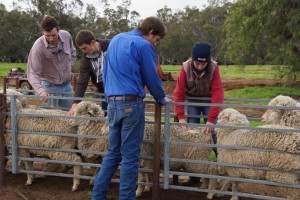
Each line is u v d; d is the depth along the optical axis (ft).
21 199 18.22
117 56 14.60
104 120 17.78
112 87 14.71
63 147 19.22
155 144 16.70
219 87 19.12
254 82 87.61
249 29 75.00
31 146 19.52
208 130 17.88
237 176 16.99
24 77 75.20
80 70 19.17
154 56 14.57
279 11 70.08
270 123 18.52
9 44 245.04
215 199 18.47
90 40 18.11
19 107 20.07
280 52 75.61
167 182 17.08
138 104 14.61
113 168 15.49
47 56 22.56
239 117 16.98
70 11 203.10
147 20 15.01
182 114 18.78
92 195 15.57
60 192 19.11
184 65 19.48
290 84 81.20
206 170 17.98
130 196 15.02
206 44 18.19
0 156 19.61
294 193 15.78
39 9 203.00
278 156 15.52
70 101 24.40
